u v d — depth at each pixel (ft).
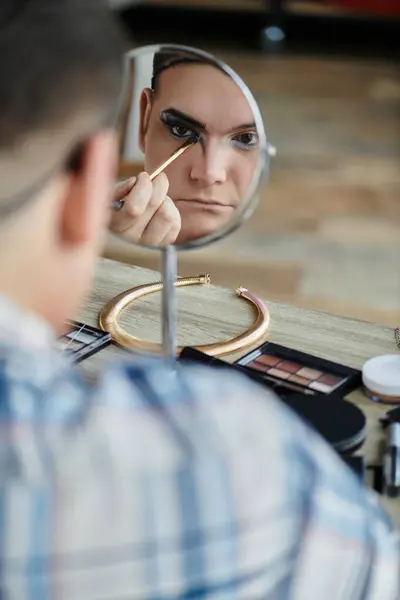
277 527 1.48
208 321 3.62
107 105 1.61
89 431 1.48
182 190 2.98
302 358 3.27
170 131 2.96
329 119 12.74
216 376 1.65
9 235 1.58
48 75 1.52
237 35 15.96
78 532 1.43
